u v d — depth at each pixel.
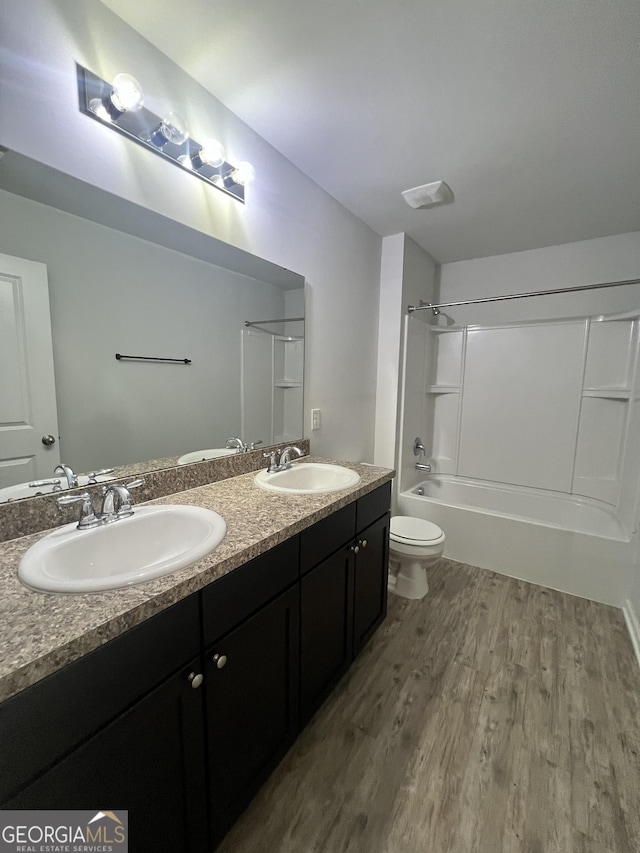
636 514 2.06
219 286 1.55
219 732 0.92
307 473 1.87
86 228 1.11
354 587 1.56
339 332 2.29
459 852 0.99
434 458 3.32
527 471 2.95
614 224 2.40
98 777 0.67
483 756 1.25
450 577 2.42
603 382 2.61
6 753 0.55
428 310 3.07
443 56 1.19
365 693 1.51
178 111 1.27
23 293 1.00
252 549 0.97
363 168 1.83
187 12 1.07
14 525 0.99
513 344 2.95
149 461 1.36
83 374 1.15
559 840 1.02
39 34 0.94
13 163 0.94
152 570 0.80
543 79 1.27
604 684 1.56
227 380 1.63
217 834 0.95
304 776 1.19
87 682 0.63
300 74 1.28
